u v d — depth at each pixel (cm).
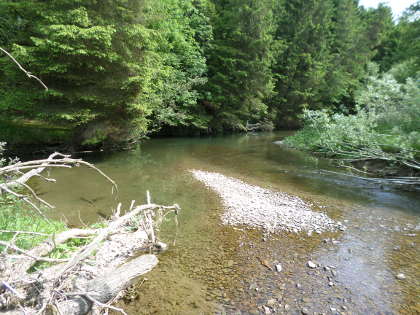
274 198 777
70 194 737
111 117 1205
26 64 973
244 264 443
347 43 3725
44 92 967
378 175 1018
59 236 402
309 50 3183
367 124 1158
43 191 745
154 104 1465
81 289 289
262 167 1179
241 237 539
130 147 1564
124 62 1046
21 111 1085
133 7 1124
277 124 3366
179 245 502
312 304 353
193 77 2238
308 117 1717
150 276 405
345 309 345
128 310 335
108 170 1022
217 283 394
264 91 2692
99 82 1073
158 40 1356
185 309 340
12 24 1100
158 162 1215
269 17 2623
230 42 2595
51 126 1238
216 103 2539
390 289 384
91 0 999
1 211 449
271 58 2742
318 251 487
